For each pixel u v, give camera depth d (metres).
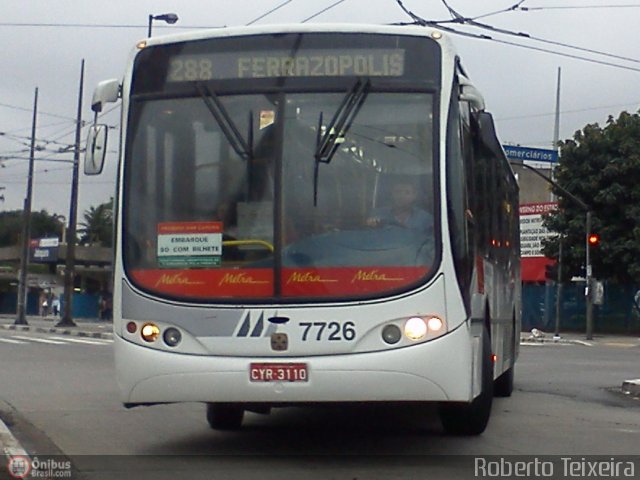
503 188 13.82
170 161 8.93
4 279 75.69
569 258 42.91
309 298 8.46
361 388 8.33
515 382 18.50
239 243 8.64
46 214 101.62
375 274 8.48
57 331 41.34
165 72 9.09
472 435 10.73
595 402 15.02
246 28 9.02
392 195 8.62
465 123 9.41
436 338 8.38
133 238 8.88
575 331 44.75
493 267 11.92
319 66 8.88
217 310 8.54
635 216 40.88
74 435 11.15
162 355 8.57
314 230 8.59
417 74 8.84
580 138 42.16
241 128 8.85
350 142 8.73
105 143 9.36
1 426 11.45
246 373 8.42
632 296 42.38
